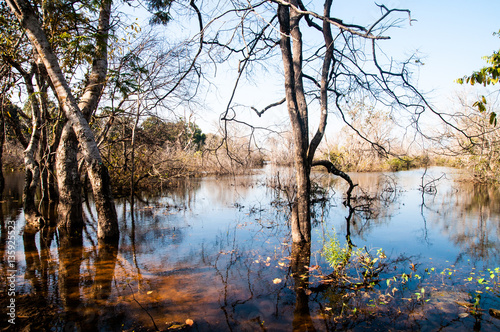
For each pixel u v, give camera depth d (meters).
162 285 4.46
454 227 8.68
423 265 5.42
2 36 7.88
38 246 6.37
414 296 4.13
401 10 4.02
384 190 16.17
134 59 8.86
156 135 15.05
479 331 3.27
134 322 3.42
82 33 7.60
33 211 7.92
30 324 3.34
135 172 15.79
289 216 10.25
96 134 14.33
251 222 9.22
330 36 6.81
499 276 4.71
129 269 5.12
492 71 4.04
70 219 7.08
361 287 4.41
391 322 3.48
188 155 20.06
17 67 8.37
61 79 6.57
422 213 10.95
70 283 4.51
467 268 5.26
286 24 6.26
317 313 3.70
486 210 11.41
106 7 7.77
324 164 8.28
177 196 15.15
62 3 6.78
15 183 18.05
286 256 5.88
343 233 8.01
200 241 6.94
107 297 4.05
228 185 20.59
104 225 6.74
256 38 6.15
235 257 5.81
